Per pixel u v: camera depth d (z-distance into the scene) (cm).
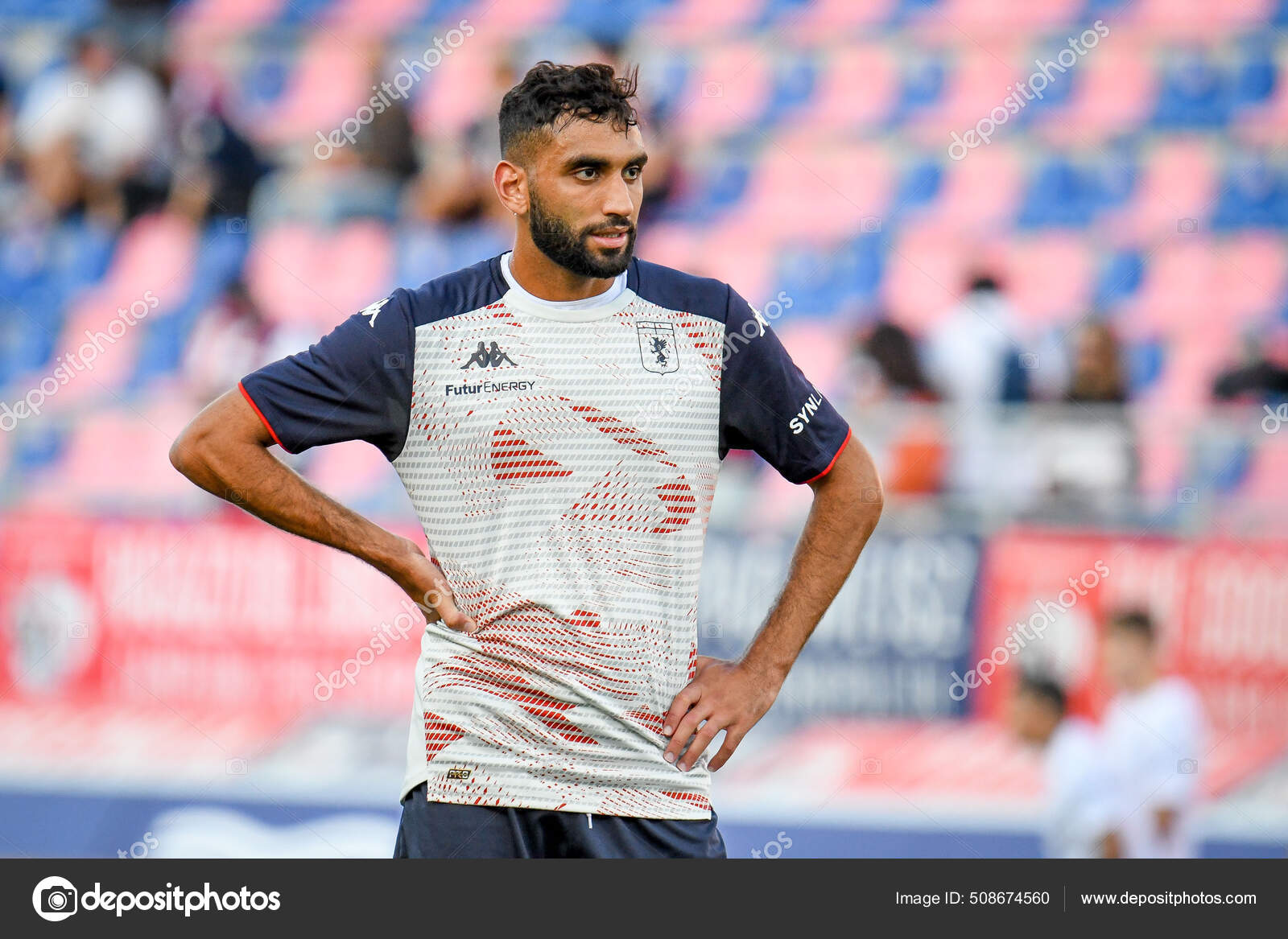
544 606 922
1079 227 3459
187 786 2133
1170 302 3328
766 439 978
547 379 926
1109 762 2036
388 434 939
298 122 3631
